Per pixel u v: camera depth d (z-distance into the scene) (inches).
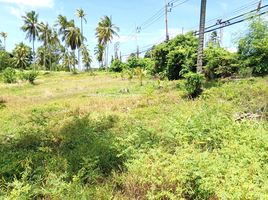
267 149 270.4
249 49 764.0
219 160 245.4
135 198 211.5
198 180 204.2
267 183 206.4
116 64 2506.2
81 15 2896.2
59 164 266.2
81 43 2930.6
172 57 1093.8
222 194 190.1
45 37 3149.6
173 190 212.7
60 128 438.9
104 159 275.7
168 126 355.9
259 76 730.8
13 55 3671.3
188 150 270.4
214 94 606.5
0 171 257.1
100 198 206.4
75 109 609.0
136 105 621.3
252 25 749.3
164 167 235.0
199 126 327.3
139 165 241.3
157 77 1300.4
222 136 309.9
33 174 254.8
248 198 189.5
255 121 369.1
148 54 2349.9
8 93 1193.4
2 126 505.4
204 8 754.8
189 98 644.7
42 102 835.4
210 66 857.5
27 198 204.7
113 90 1034.1
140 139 317.7
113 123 451.5
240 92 566.9
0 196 210.2
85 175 247.4
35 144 371.2
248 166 237.0
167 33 1473.9
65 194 211.9
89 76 2134.6
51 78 2222.0
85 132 394.0
